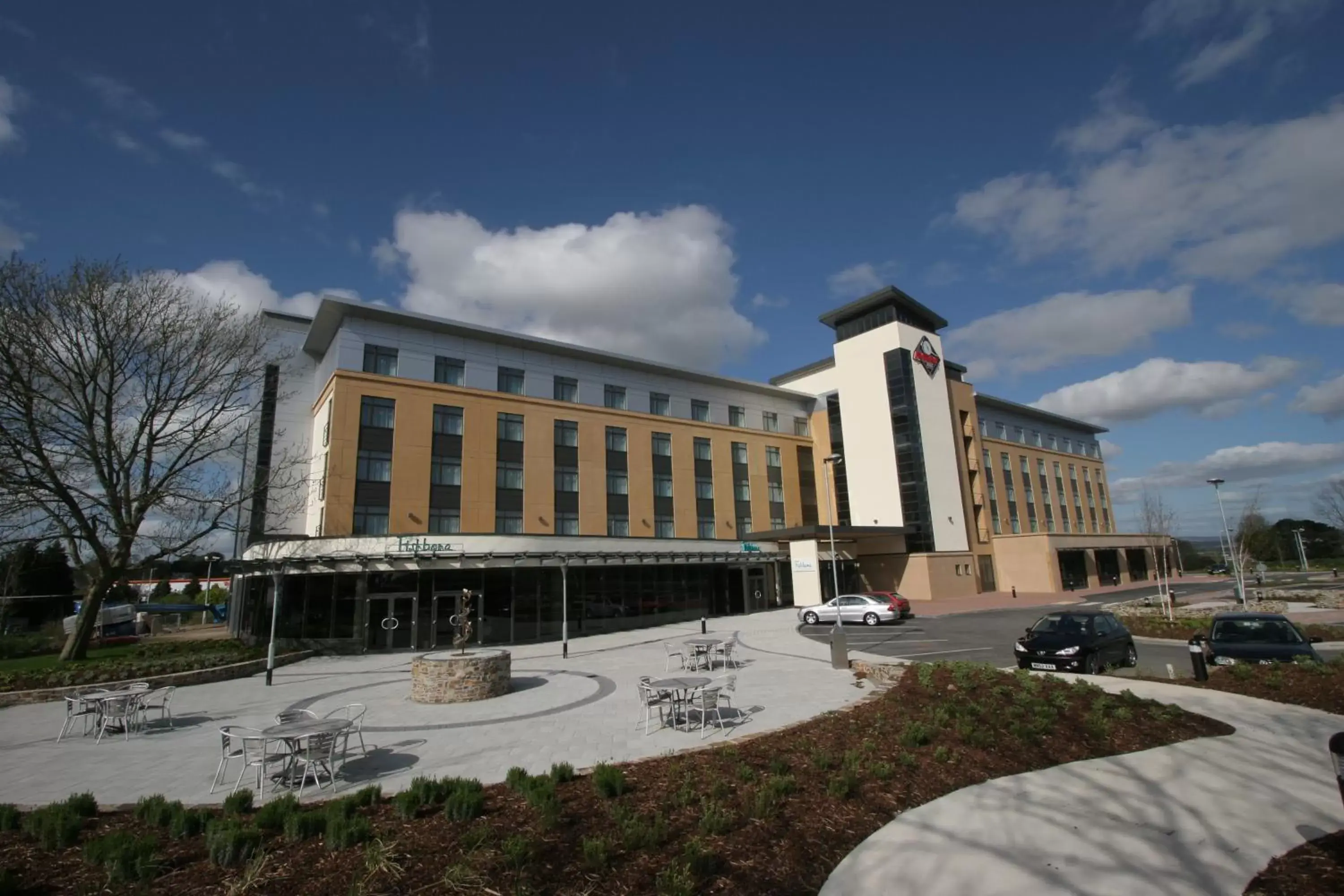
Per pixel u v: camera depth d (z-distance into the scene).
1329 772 7.43
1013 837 5.79
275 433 35.31
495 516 34.03
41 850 5.66
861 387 49.53
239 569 30.86
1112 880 5.00
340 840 5.49
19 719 13.30
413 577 26.55
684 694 11.00
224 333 24.98
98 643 28.31
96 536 21.66
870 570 47.31
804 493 50.12
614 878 4.98
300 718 8.99
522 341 36.69
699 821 5.97
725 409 47.16
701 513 43.44
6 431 20.09
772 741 8.60
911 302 49.69
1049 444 68.69
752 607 39.84
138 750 10.27
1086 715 9.30
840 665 15.79
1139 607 31.84
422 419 32.72
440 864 5.16
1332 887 4.82
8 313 20.34
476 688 13.48
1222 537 47.09
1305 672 12.00
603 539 31.80
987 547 50.84
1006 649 18.91
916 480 45.59
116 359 22.77
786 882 5.05
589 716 11.51
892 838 5.83
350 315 31.86
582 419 38.66
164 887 4.94
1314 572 61.44
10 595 34.25
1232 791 6.87
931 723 8.80
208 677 17.78
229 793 7.85
